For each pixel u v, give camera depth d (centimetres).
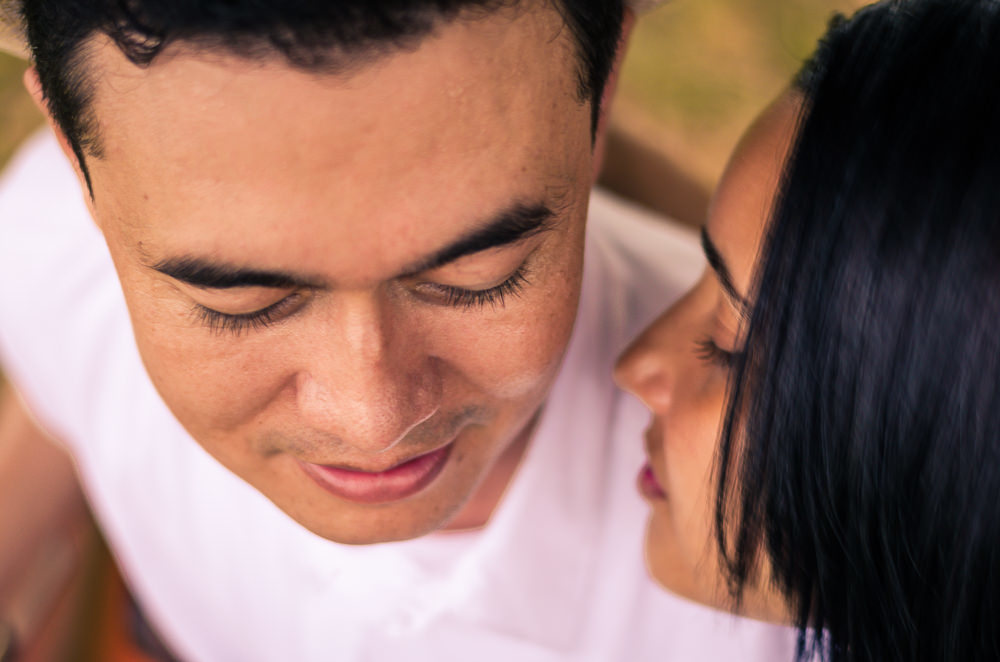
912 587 97
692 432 108
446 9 64
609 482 138
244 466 97
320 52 62
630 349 115
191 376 85
